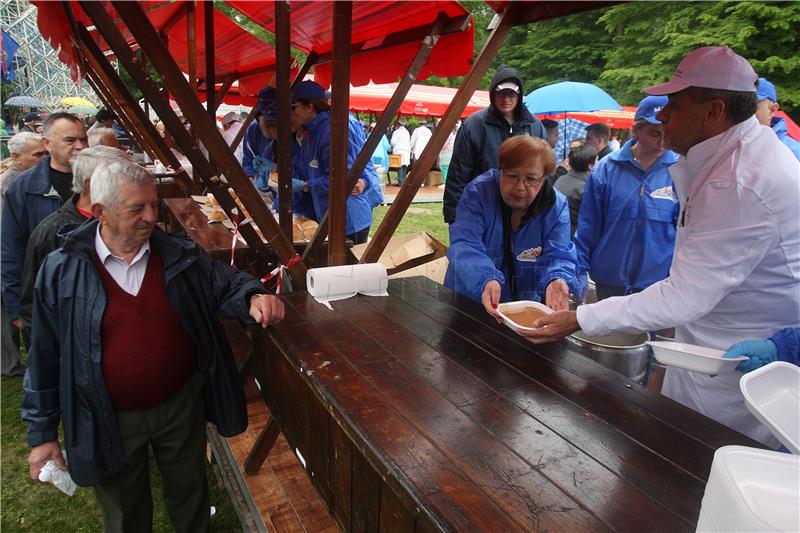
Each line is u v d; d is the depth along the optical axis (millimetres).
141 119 3711
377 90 11977
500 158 1917
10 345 3559
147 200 1525
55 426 1688
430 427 1104
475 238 2084
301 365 1412
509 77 3020
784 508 615
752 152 1329
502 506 863
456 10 2881
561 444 1061
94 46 3182
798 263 1393
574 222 3758
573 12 1917
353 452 1186
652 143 2654
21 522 2396
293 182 3387
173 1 3760
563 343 1609
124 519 1812
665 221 2756
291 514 2180
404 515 980
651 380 2131
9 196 2752
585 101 6309
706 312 1312
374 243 2182
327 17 3266
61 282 1553
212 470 2773
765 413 989
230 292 1800
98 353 1595
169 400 1779
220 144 1740
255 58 5992
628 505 882
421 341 1592
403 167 13656
